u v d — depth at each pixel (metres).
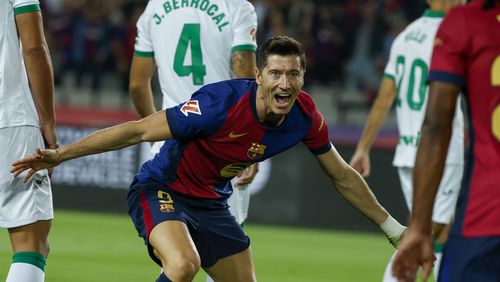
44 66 13.80
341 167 14.02
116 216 40.31
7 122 13.93
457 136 19.09
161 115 13.27
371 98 48.00
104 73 49.88
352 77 49.97
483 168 9.97
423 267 9.74
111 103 48.31
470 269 10.00
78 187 41.16
